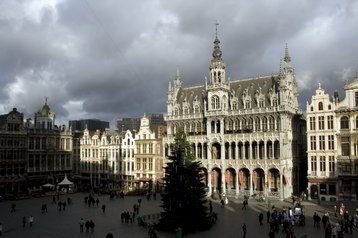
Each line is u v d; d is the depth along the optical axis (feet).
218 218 179.42
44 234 149.79
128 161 341.00
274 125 259.60
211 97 284.00
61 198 271.49
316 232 146.20
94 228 159.53
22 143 310.24
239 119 276.00
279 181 252.83
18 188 305.53
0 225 145.59
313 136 244.22
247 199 228.84
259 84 284.20
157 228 153.38
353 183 225.97
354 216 167.02
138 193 281.95
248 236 140.67
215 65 283.59
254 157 264.31
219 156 281.33
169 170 154.61
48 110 365.81
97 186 344.28
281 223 158.20
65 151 350.43
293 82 280.31
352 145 227.20
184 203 150.20
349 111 229.66
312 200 234.58
